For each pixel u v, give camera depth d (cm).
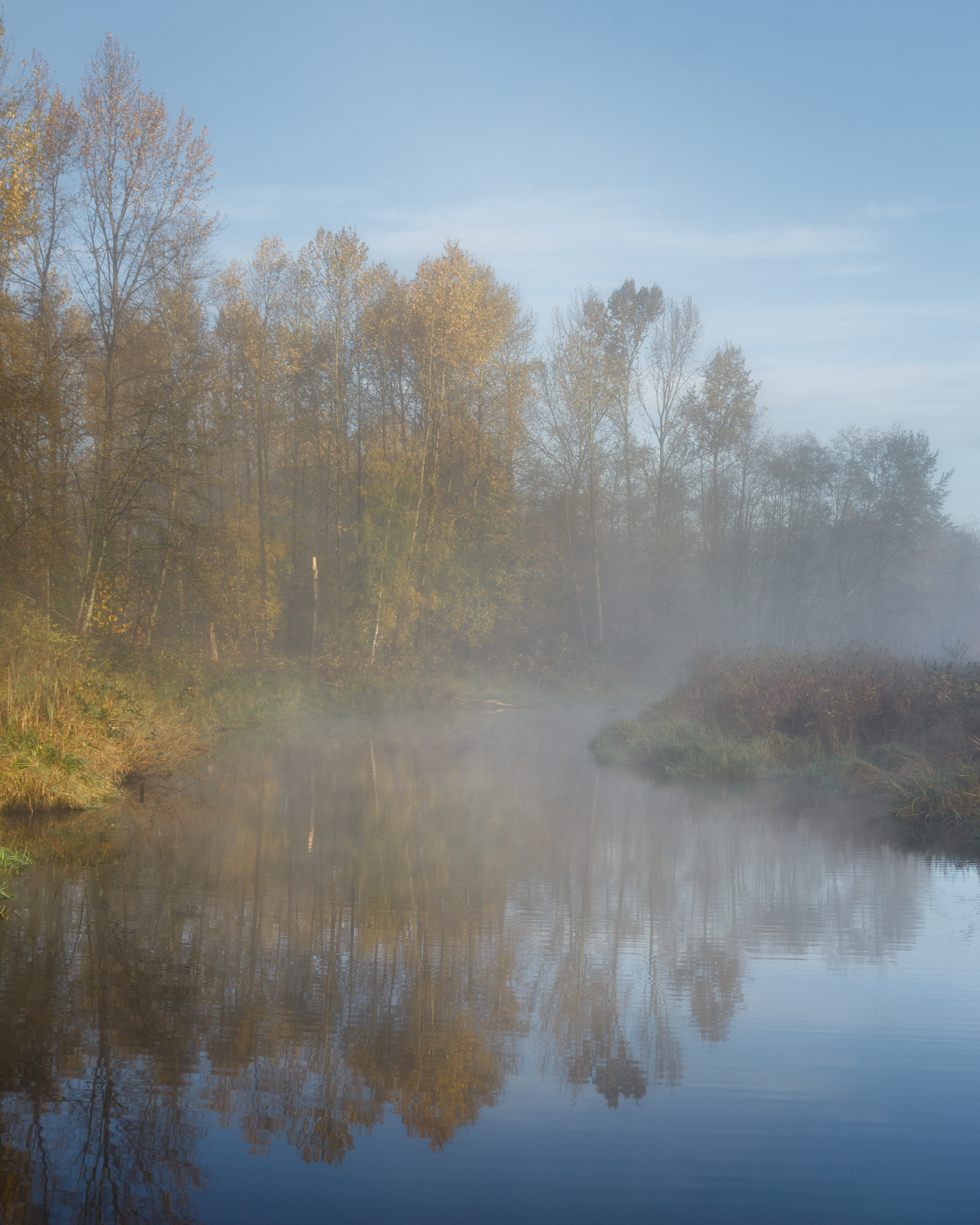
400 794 1323
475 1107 390
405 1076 419
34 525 1686
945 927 671
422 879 812
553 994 528
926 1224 305
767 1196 323
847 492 5319
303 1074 418
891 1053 446
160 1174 332
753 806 1228
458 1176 333
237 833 1013
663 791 1370
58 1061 427
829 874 838
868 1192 323
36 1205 310
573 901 740
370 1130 370
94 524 1956
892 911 717
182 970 560
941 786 1132
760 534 5125
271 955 591
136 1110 381
